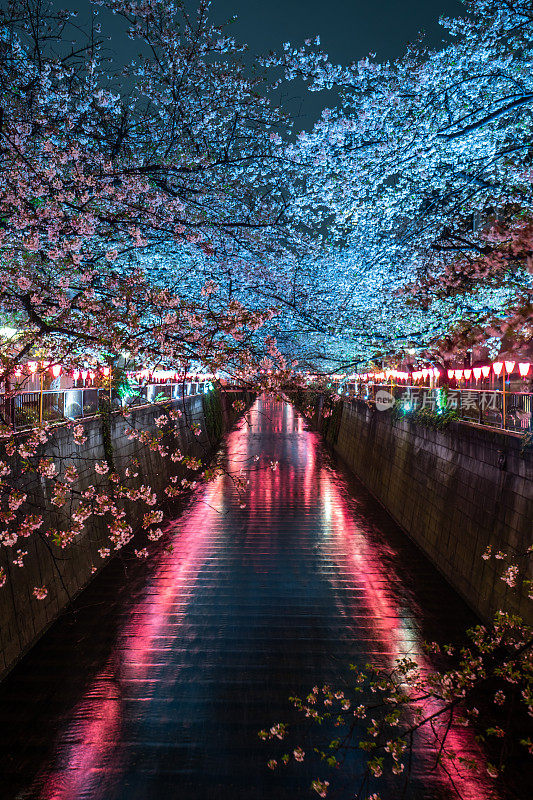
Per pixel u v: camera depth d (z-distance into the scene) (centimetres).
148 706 814
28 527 665
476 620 1105
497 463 1097
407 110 935
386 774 677
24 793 652
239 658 952
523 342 436
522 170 982
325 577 1344
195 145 880
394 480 1988
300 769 689
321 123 897
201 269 1075
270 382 652
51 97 717
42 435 666
